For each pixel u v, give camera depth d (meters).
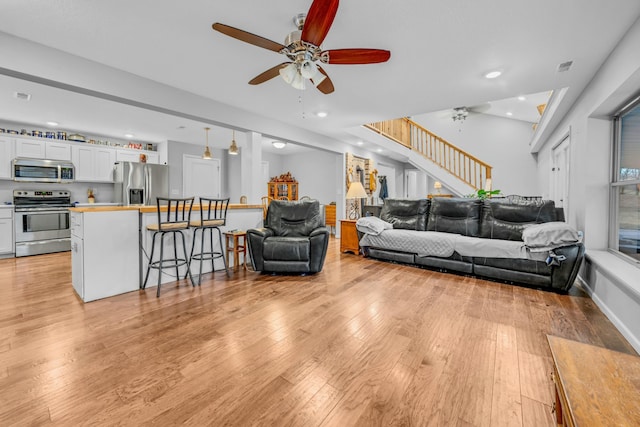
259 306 2.59
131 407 1.35
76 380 1.54
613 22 1.98
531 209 3.60
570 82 2.95
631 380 0.94
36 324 2.21
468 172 7.29
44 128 5.11
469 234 4.00
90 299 2.71
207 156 5.57
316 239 3.58
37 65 2.38
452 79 2.94
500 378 1.57
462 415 1.31
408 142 7.64
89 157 5.41
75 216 2.89
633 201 2.59
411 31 2.12
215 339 2.00
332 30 2.11
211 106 3.63
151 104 3.07
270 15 1.98
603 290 2.48
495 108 6.39
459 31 2.11
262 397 1.43
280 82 3.10
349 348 1.89
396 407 1.36
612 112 2.82
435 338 2.02
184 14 1.98
